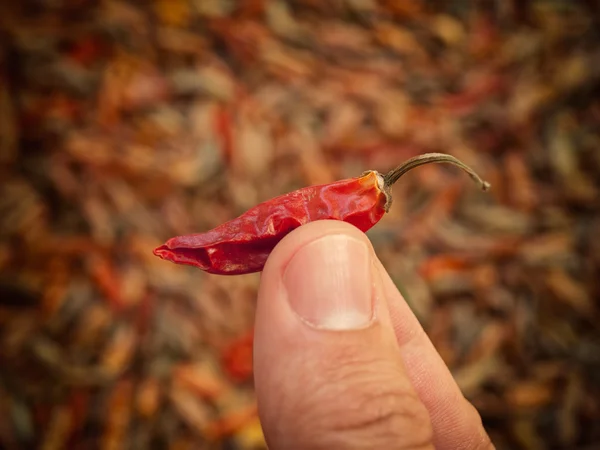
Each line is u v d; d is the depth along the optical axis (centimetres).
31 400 22
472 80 28
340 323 8
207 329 23
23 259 24
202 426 22
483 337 24
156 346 23
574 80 28
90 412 22
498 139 27
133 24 27
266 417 9
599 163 27
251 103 27
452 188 26
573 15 29
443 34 29
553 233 26
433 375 12
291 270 9
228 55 28
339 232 9
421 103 28
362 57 28
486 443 12
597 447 22
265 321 9
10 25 27
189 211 25
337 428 8
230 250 10
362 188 10
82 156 25
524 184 26
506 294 24
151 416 22
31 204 24
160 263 24
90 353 22
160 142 26
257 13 29
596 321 24
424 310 24
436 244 25
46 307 23
